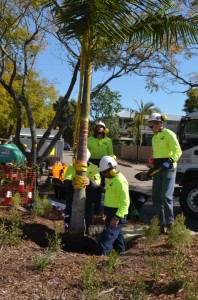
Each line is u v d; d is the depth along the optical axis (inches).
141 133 1918.1
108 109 1846.7
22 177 380.5
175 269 192.1
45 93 1135.6
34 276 192.4
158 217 290.4
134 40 281.9
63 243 285.4
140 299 166.6
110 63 490.0
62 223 331.3
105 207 268.8
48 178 550.0
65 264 209.5
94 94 550.0
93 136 386.0
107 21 254.4
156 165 293.7
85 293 173.9
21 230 279.0
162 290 178.1
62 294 173.6
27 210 354.9
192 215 430.6
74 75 539.2
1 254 221.9
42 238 282.8
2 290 176.2
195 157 429.1
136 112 1914.4
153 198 297.0
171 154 287.4
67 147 2142.0
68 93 548.7
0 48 514.3
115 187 262.8
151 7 255.6
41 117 1177.4
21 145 551.2
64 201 466.9
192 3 407.2
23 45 539.2
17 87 979.3
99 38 272.8
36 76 966.4
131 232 295.3
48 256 210.4
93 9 248.5
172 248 241.9
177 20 276.1
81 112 288.2
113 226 260.2
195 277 188.4
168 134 289.9
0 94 1079.6
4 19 507.2
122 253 245.8
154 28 278.8
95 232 314.5
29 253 228.7
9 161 486.6
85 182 292.0
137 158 1626.5
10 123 1170.0
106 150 383.6
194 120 434.3
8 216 304.5
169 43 283.6
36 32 522.3
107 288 179.2
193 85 581.6
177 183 439.5
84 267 190.1
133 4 252.7
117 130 1920.5
